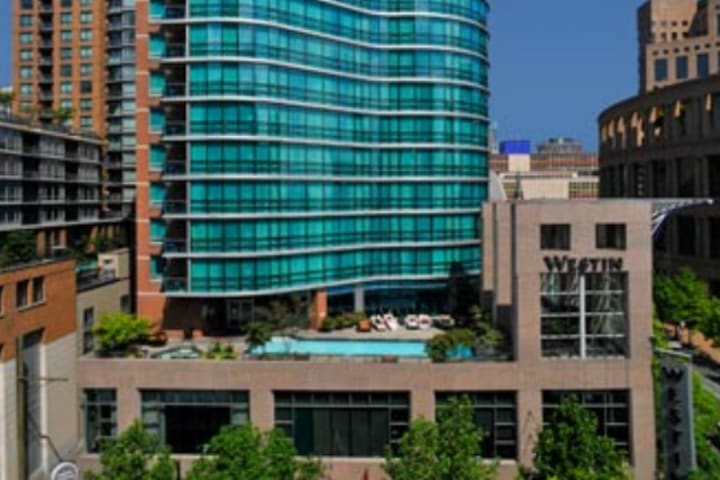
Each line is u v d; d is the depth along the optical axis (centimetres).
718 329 7112
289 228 7681
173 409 4684
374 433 4578
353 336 7069
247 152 7306
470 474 3434
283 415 4625
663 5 17762
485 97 9588
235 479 3291
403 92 8862
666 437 3169
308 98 7888
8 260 4300
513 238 4562
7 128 9306
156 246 7394
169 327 7400
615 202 4466
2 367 3934
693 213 9600
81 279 6141
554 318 4534
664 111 10312
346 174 8394
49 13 13438
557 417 3828
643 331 4459
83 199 11619
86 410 4747
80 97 13388
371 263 8769
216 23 7206
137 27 7406
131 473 3409
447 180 9025
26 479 4175
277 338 5516
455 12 9038
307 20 7869
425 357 4756
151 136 7400
